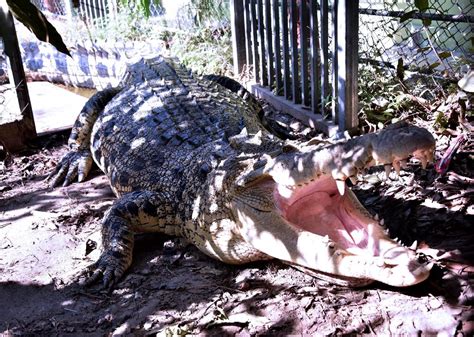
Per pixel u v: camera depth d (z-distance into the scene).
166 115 2.55
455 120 2.60
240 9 3.69
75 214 2.45
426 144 1.36
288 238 1.66
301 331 1.57
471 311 1.53
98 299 1.84
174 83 2.93
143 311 1.75
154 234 2.21
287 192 1.66
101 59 4.85
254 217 1.74
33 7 1.55
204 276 1.90
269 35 3.38
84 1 5.09
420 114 2.78
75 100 4.09
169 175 2.18
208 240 1.93
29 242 2.26
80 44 4.99
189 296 1.79
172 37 4.65
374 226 1.63
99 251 2.14
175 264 2.00
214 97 2.80
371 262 1.53
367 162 1.43
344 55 2.64
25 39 5.36
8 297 1.90
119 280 1.93
